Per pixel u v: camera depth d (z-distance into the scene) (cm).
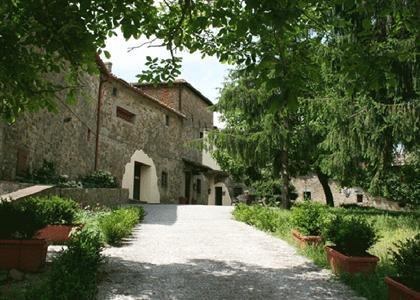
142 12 598
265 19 420
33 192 971
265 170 2264
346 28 1040
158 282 607
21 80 558
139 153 2253
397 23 632
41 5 483
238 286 604
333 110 1201
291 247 929
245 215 1396
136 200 2141
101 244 661
